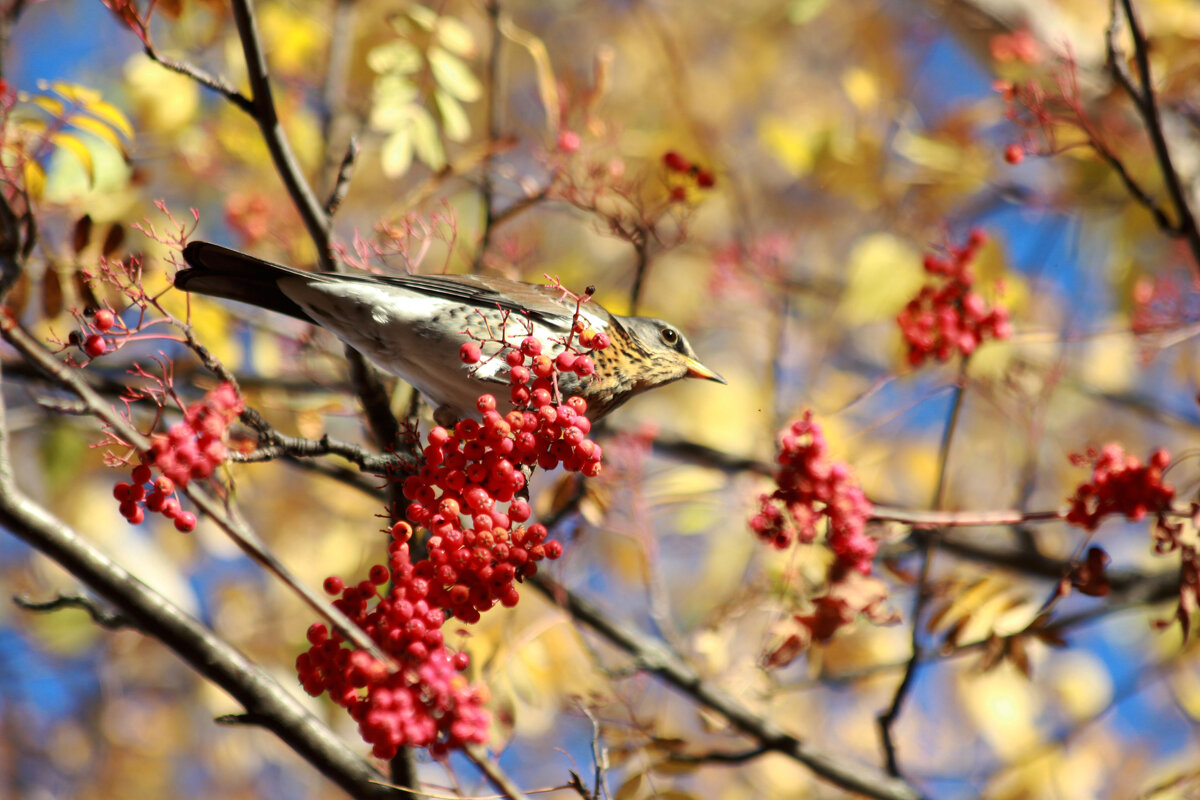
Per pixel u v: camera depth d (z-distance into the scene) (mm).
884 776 8422
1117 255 11617
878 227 11836
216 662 6074
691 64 15336
